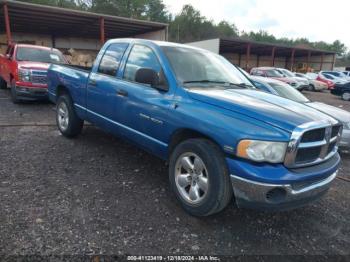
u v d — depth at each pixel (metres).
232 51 39.91
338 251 2.81
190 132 3.19
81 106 5.03
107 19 19.17
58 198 3.35
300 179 2.64
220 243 2.78
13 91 8.85
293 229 3.14
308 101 7.24
